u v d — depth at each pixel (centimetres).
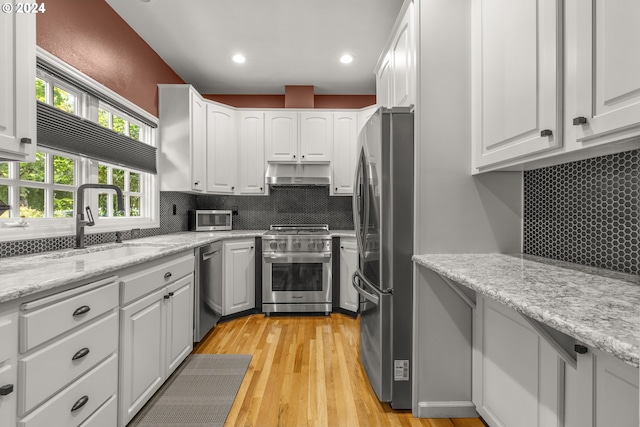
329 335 270
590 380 81
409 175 167
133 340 150
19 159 124
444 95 162
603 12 84
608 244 123
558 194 146
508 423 129
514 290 90
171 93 300
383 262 168
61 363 108
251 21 248
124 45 248
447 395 162
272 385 191
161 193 308
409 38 174
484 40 147
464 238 164
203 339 261
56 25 184
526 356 118
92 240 214
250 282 327
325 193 392
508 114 127
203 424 156
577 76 93
